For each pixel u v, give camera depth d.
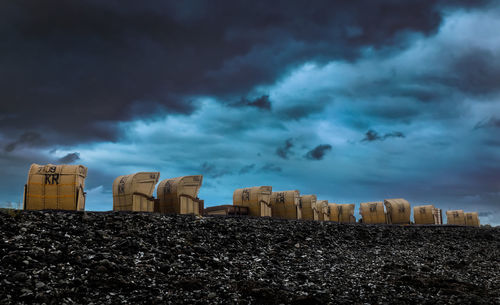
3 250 11.28
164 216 19.50
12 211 14.71
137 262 12.71
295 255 17.89
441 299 13.12
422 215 48.00
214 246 16.64
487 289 15.05
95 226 15.48
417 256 21.08
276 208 37.72
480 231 31.86
